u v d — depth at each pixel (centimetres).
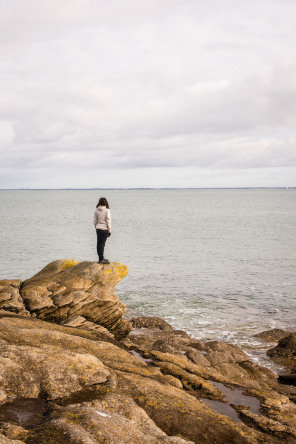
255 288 3262
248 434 700
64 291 1552
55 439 524
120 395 733
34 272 3803
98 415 617
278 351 1847
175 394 812
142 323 2283
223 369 1398
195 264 4269
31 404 653
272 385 1309
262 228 8056
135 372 906
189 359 1405
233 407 857
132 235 6862
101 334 1263
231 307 2730
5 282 1560
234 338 2109
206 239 6344
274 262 4375
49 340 978
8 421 585
